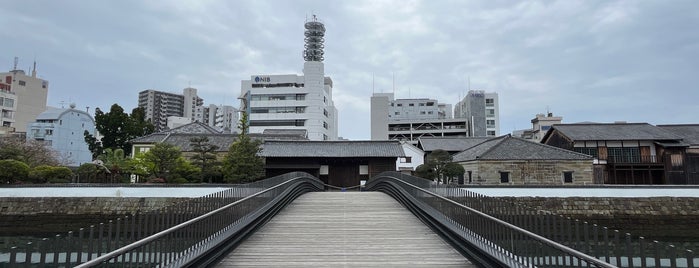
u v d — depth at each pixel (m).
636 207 20.89
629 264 4.43
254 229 10.23
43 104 68.38
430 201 11.64
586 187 21.28
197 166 27.72
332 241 9.27
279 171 31.64
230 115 106.06
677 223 20.52
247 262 7.37
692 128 37.84
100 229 5.34
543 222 5.95
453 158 35.53
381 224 11.52
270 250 8.36
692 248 17.88
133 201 20.77
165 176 26.59
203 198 8.45
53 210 20.53
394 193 18.14
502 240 6.48
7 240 19.12
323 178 31.92
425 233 10.23
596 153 34.53
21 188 20.78
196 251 6.49
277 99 74.19
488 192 21.12
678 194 21.05
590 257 4.33
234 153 27.78
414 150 40.66
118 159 29.92
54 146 53.03
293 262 7.38
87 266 3.89
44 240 4.36
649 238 20.25
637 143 34.62
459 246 8.17
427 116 89.06
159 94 130.00
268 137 40.78
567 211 20.73
